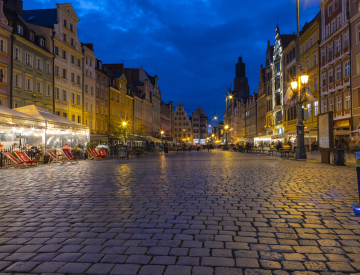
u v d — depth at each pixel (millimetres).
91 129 47969
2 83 28453
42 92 35031
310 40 44281
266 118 67500
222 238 3947
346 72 33812
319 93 40531
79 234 4145
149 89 83875
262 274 2887
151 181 10008
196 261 3191
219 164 18734
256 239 3908
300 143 22453
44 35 36375
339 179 10297
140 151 32625
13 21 30594
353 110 31906
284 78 55844
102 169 15219
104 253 3420
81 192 7773
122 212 5492
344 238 3951
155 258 3270
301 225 4582
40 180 10516
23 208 5867
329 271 2957
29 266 3080
